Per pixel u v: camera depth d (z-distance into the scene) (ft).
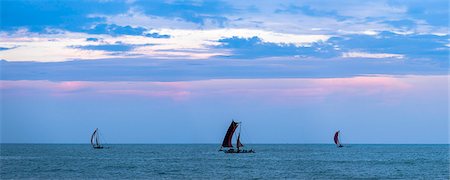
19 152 614.75
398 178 259.39
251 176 263.49
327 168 321.52
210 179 247.70
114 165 345.10
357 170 306.14
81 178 251.60
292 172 288.71
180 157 467.93
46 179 246.88
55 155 515.09
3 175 267.39
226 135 452.35
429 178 260.21
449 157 490.49
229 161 396.98
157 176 262.06
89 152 618.85
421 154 583.99
